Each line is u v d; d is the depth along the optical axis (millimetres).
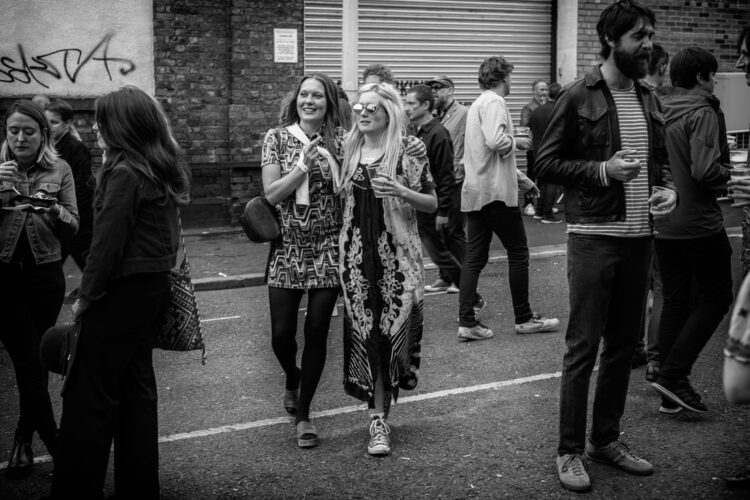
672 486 4223
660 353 5320
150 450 3945
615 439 4469
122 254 3668
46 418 4539
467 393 5719
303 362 4867
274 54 12773
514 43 14648
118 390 3877
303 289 4867
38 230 4508
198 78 12547
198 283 9508
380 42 13797
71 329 3777
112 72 12109
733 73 15375
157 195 3766
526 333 7188
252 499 4203
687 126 5039
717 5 15547
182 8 12344
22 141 4602
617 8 4098
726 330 7047
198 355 6836
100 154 12141
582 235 4207
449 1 14094
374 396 4805
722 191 5008
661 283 5430
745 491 4152
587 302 4211
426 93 7816
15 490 4355
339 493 4250
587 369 4250
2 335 4516
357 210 4750
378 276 4723
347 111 5453
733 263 10047
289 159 4855
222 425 5250
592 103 4195
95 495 3756
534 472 4430
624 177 4004
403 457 4672
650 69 6125
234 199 12789
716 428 4969
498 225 6957
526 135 7086
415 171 4844
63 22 11820
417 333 4965
